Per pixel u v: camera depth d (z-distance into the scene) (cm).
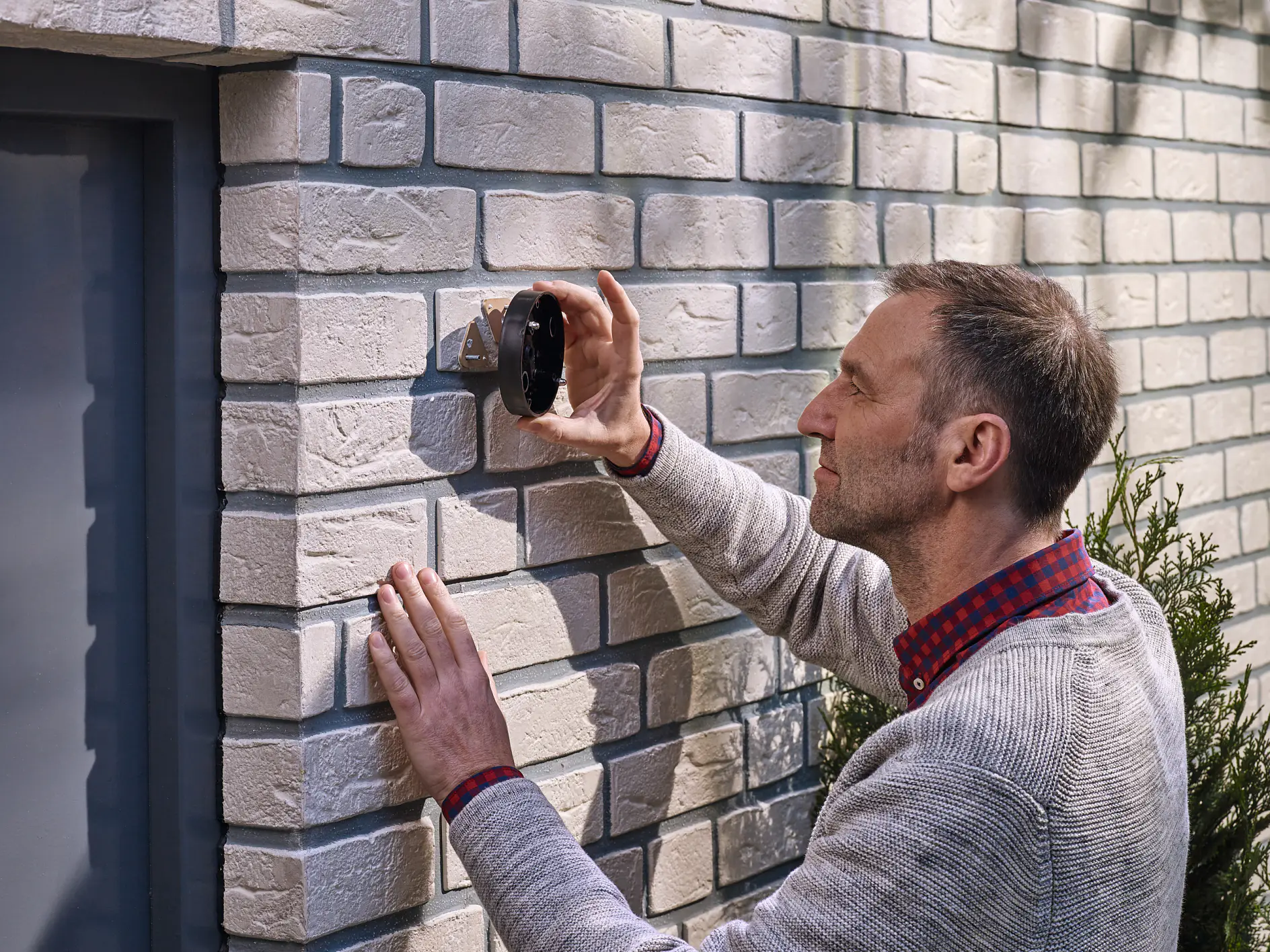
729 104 196
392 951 163
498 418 169
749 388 202
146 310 156
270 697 154
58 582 153
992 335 137
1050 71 247
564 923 134
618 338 167
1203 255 286
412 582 158
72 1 128
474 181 166
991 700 125
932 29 224
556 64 173
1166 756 134
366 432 155
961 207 233
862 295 219
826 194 212
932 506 142
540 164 172
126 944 161
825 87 208
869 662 176
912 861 119
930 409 140
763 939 126
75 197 151
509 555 171
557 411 176
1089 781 123
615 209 182
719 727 203
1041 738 122
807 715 216
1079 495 253
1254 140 299
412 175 159
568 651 179
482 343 165
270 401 153
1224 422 291
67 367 152
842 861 124
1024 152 243
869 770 131
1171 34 273
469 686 156
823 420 151
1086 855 122
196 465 156
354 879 158
